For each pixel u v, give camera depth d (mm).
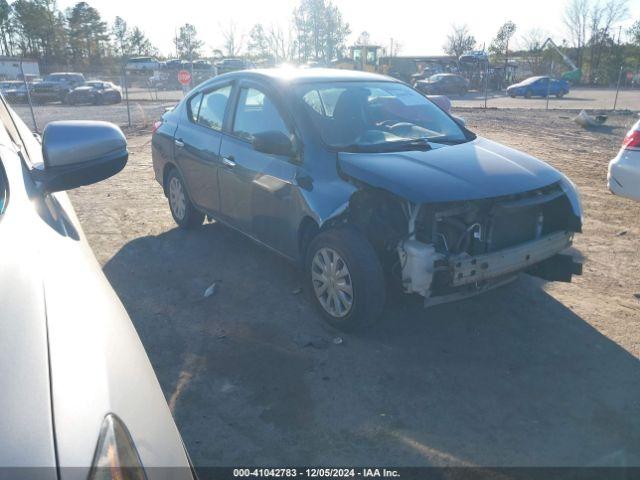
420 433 3080
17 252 1751
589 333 4137
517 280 5004
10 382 1295
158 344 3961
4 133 2670
